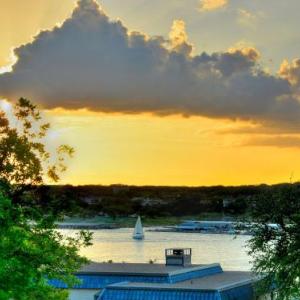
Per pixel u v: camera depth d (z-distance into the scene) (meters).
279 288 66.69
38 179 44.34
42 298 42.41
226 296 100.00
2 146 43.69
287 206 65.81
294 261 65.12
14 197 43.91
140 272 111.81
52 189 44.97
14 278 37.78
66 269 43.97
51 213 44.19
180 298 98.69
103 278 111.00
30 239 41.16
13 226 39.53
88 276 111.62
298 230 65.44
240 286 104.69
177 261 124.06
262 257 68.00
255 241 66.81
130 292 100.69
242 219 68.12
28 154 44.03
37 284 41.59
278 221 66.06
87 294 109.12
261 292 68.44
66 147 45.78
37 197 44.62
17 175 43.94
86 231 45.22
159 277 110.31
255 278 105.88
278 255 65.81
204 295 98.56
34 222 42.91
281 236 66.19
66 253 43.97
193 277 116.19
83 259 45.31
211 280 112.00
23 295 38.94
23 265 38.28
